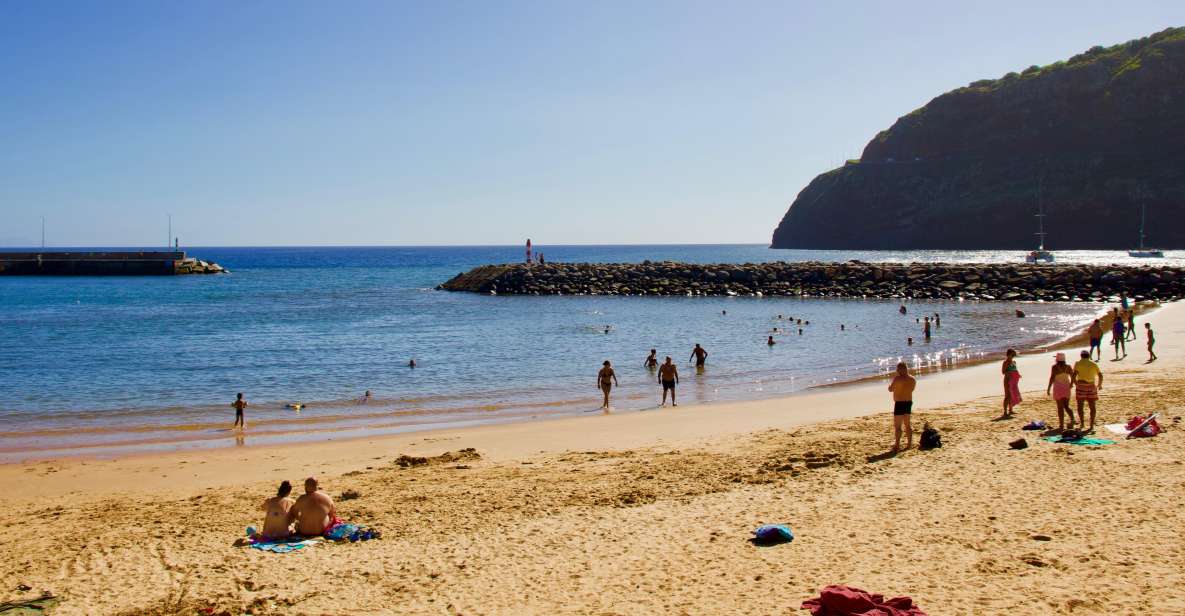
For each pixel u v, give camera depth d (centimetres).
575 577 978
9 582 1012
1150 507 1116
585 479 1479
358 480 1530
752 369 3288
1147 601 820
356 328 5181
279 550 1106
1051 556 958
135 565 1062
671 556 1037
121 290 9262
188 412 2438
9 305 7256
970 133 19638
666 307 6669
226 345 4278
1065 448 1485
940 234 18925
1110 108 17450
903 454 1542
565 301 7456
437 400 2636
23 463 1759
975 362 3319
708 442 1809
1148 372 2566
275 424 2242
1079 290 6956
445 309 6688
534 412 2398
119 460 1783
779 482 1382
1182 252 15412
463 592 942
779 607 857
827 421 2047
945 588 881
